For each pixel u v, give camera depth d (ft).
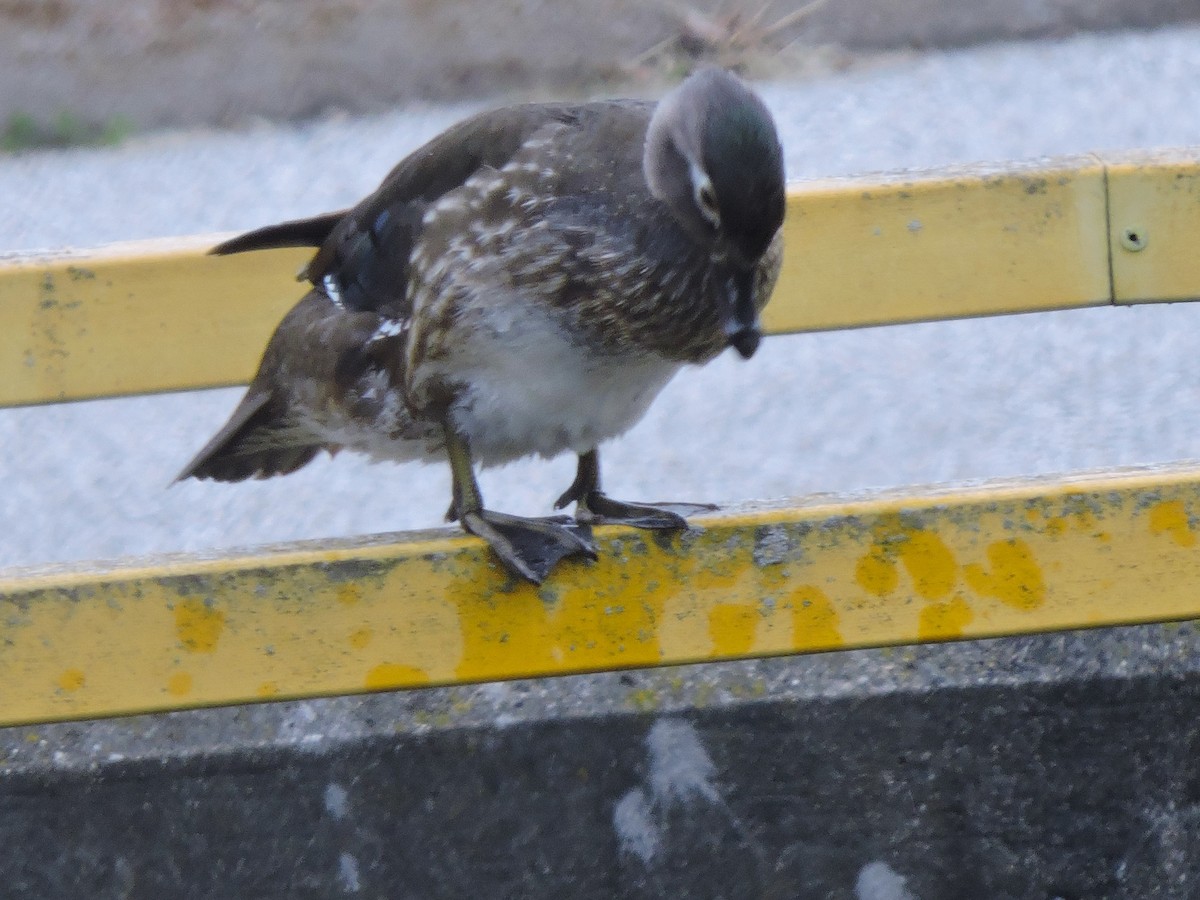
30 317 20.76
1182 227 20.68
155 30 43.34
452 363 20.20
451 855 20.04
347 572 19.76
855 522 19.77
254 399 20.65
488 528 19.97
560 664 19.80
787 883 20.07
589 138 20.16
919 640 19.81
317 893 20.06
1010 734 19.99
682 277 20.11
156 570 19.76
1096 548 19.79
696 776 20.01
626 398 20.30
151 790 19.99
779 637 19.81
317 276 20.53
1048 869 20.07
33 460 27.96
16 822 20.01
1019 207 20.70
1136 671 19.95
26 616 19.76
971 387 28.02
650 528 19.79
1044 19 41.83
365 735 19.95
